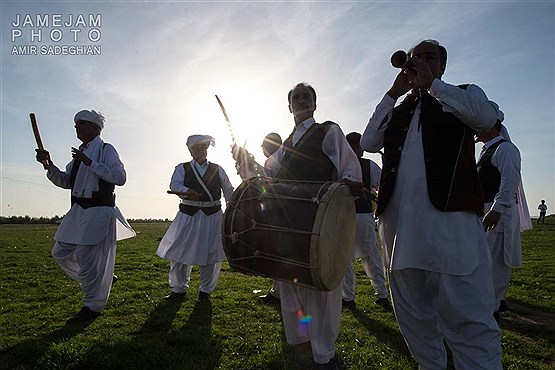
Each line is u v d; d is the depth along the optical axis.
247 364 3.52
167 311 5.16
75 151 4.58
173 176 6.10
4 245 14.91
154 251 13.13
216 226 5.91
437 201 2.33
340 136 3.41
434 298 2.55
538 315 5.36
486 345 2.25
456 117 2.41
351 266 5.46
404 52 2.52
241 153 3.98
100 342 3.90
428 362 2.58
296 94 3.60
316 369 3.30
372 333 4.38
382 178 2.69
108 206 4.91
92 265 4.82
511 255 4.74
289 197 3.02
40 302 5.73
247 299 5.89
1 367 3.45
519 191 5.31
